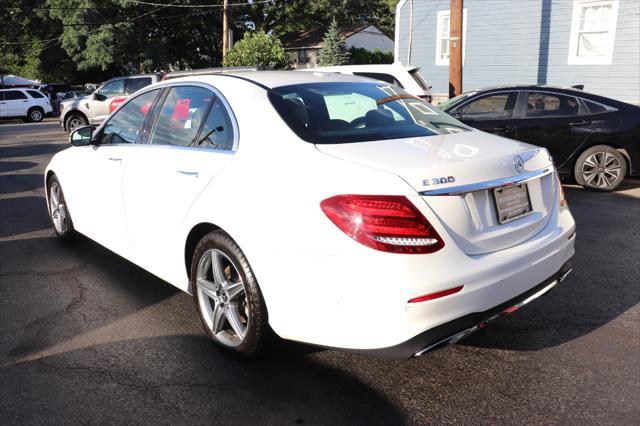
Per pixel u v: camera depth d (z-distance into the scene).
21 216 6.71
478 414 2.66
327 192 2.53
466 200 2.60
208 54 44.12
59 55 39.53
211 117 3.40
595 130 7.70
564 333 3.48
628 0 12.96
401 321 2.38
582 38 13.90
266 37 22.02
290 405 2.74
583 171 7.89
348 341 2.49
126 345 3.37
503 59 15.23
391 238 2.38
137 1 34.38
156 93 4.01
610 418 2.61
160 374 3.03
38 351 3.30
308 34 42.22
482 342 3.38
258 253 2.74
